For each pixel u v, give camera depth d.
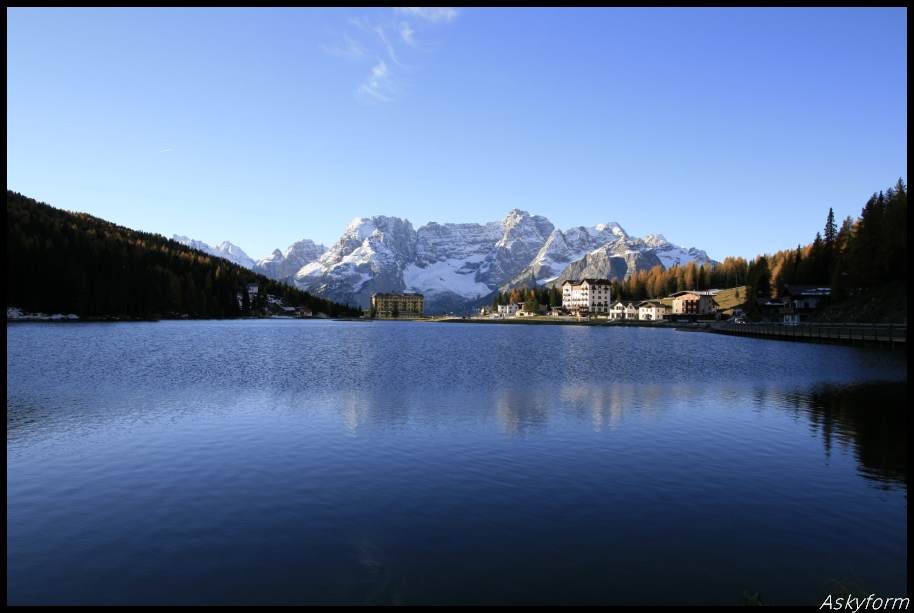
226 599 13.04
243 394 40.72
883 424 30.95
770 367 60.47
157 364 61.25
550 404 36.91
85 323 183.38
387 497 19.39
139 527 16.92
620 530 16.70
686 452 25.08
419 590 13.37
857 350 82.81
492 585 13.60
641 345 102.06
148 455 24.50
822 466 23.03
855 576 14.00
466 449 25.53
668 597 13.05
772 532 16.59
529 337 136.38
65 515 17.84
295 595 13.19
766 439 27.45
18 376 50.25
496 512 18.06
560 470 22.47
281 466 22.91
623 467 22.88
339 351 83.75
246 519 17.50
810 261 180.88
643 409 35.22
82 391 41.75
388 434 28.36
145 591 13.41
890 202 134.75
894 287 118.75
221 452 24.98
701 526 17.02
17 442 26.69
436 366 61.88
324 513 17.98
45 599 13.06
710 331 165.12
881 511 18.20
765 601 12.84
